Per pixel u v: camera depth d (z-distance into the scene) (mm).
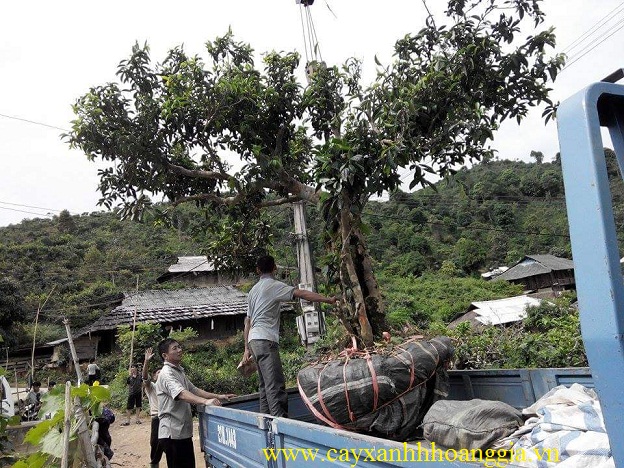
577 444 1981
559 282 39750
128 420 12609
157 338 18438
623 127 1406
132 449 9648
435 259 47500
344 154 3766
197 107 5070
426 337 3439
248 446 3254
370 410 2889
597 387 1225
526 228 46656
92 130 4961
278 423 2777
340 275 4203
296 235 13344
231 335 24812
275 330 3889
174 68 5531
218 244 6094
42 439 3748
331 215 4129
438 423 2625
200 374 16500
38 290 35906
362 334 4016
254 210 5875
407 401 2988
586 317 1254
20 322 28875
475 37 4391
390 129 4098
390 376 2904
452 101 4324
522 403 3732
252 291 4059
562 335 8953
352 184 3764
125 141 4879
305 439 2488
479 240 49438
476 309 28984
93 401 4109
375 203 51719
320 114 5555
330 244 4621
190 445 4559
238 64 5688
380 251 48062
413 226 50969
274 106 5332
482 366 9188
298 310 5828
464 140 4934
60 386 4242
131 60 5312
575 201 1306
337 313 4074
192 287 30781
